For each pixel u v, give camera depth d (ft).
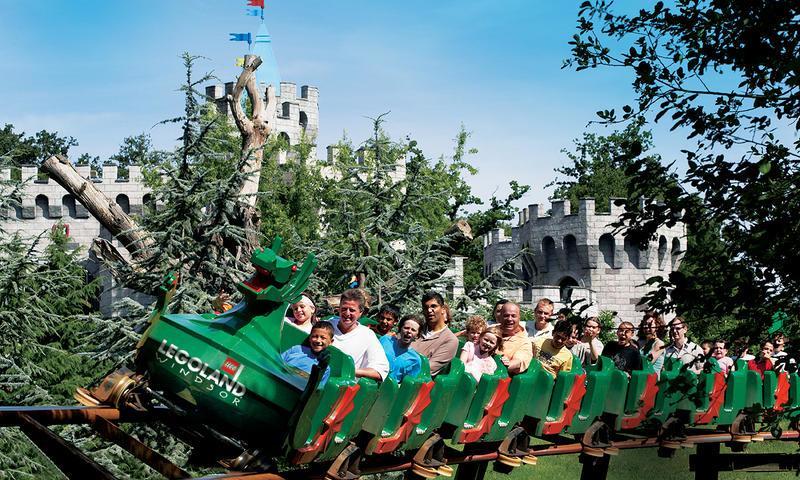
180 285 55.21
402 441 29.40
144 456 25.76
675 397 40.65
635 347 41.27
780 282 27.37
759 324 28.19
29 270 59.57
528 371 34.83
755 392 44.68
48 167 65.05
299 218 130.21
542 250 209.26
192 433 27.81
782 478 62.03
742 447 45.24
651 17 28.63
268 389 25.32
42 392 57.67
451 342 32.55
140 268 56.70
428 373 30.07
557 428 35.99
